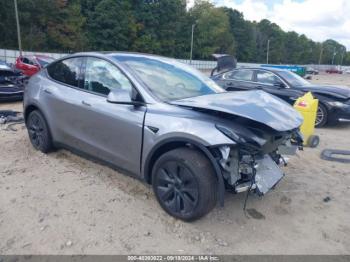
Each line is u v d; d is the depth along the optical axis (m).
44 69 4.93
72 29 49.41
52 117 4.46
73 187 3.81
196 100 3.28
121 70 3.71
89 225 3.09
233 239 3.01
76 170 4.29
